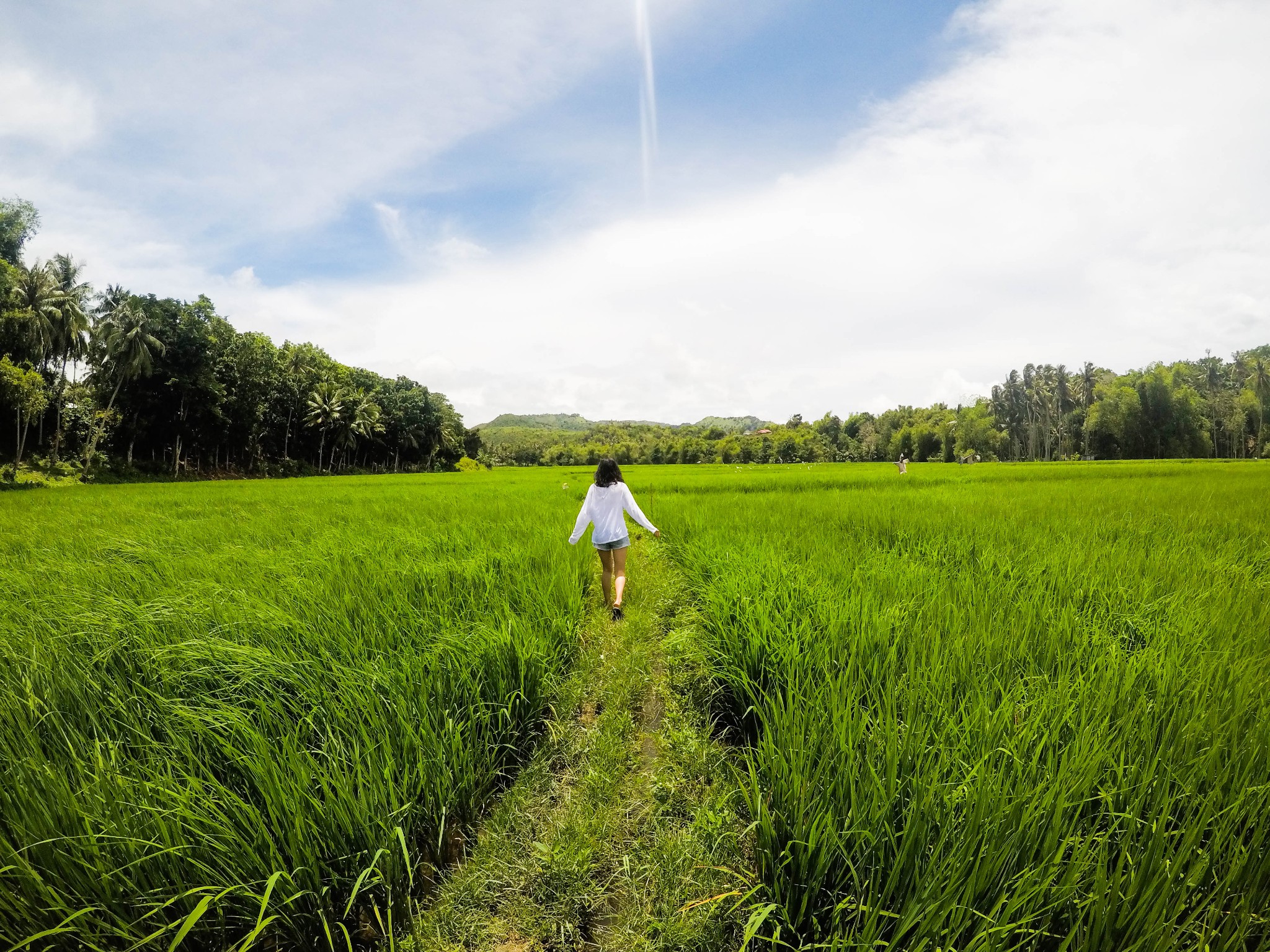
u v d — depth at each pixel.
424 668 2.81
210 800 1.77
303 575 4.54
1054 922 1.48
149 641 2.97
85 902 1.56
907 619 3.28
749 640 3.24
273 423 56.78
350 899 1.54
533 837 2.32
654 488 18.48
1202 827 1.43
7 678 2.50
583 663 3.99
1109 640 2.92
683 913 1.84
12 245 33.66
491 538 6.88
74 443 41.19
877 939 1.46
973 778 1.77
